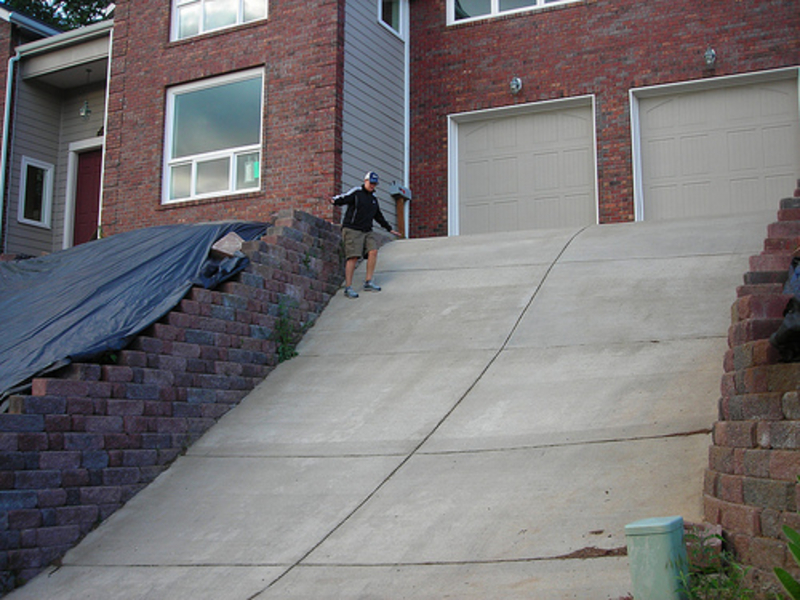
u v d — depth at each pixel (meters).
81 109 17.50
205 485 6.45
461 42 14.66
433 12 14.97
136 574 5.29
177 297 7.68
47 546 5.61
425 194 14.64
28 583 5.41
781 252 6.88
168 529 5.85
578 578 4.36
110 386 6.55
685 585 3.98
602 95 13.52
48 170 17.89
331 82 12.71
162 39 14.48
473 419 6.76
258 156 13.34
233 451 6.98
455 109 14.59
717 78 12.82
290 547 5.31
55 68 16.86
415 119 14.88
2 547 5.35
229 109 13.76
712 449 4.86
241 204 13.18
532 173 14.16
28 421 5.80
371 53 13.81
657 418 6.15
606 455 5.76
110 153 14.66
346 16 13.12
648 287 8.89
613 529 4.81
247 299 8.50
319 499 5.90
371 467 6.25
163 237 9.33
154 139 14.24
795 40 12.42
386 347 8.68
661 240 10.44
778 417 4.31
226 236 9.02
